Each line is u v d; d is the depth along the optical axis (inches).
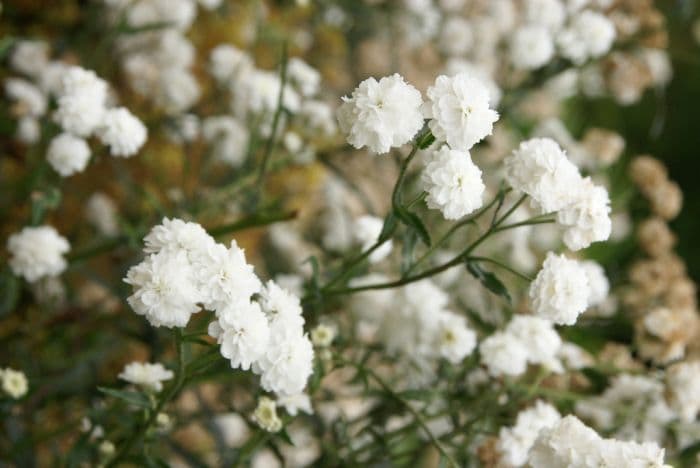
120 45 21.5
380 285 15.2
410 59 24.8
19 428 17.2
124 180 20.1
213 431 17.7
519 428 16.6
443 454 15.6
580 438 14.2
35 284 19.5
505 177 15.1
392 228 14.9
